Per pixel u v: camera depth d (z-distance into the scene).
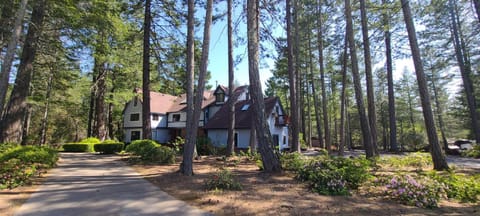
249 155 12.45
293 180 6.87
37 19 10.70
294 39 15.09
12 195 5.40
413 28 9.38
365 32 12.34
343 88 15.72
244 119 21.53
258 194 5.56
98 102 21.92
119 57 16.69
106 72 19.62
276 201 5.07
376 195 5.60
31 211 4.43
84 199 5.22
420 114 35.41
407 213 4.47
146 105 13.84
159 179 7.27
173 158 10.95
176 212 4.47
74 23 10.41
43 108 26.17
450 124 33.81
